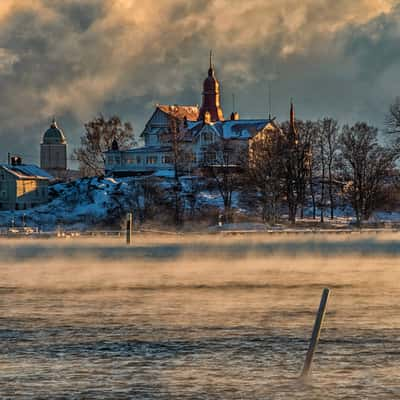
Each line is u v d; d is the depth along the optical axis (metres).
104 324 93.31
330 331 88.00
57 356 77.50
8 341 84.00
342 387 66.88
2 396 65.19
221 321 95.00
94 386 67.69
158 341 83.62
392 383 67.88
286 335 86.31
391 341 82.44
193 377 70.06
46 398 64.69
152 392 66.12
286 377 69.88
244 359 76.00
